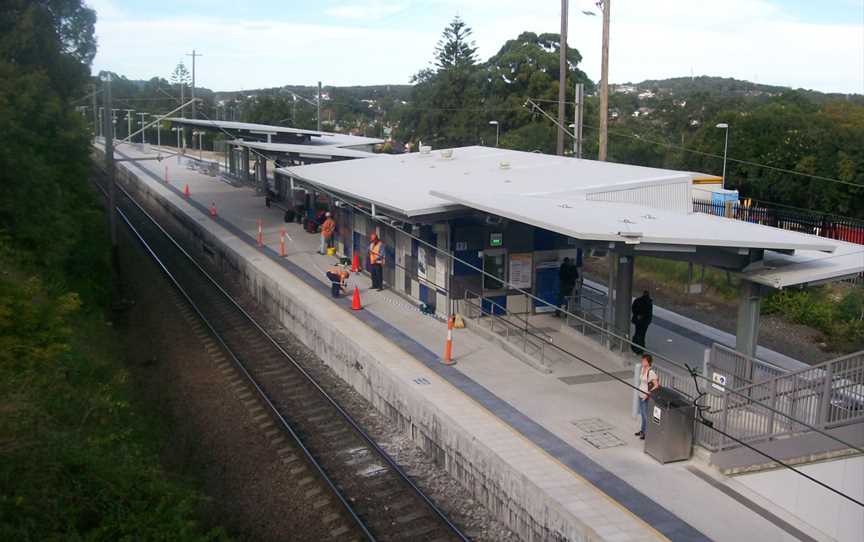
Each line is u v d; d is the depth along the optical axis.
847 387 11.40
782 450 11.53
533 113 62.31
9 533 7.98
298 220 38.28
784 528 10.59
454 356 17.55
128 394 16.58
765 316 23.48
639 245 13.77
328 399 17.27
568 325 19.48
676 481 11.64
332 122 120.12
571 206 17.58
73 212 24.66
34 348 12.86
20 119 22.19
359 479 13.50
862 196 39.22
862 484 11.39
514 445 12.72
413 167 28.38
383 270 24.83
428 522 12.05
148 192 53.75
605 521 10.31
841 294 24.27
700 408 12.45
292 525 11.96
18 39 25.22
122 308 25.02
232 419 16.20
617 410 14.49
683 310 24.39
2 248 17.22
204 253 35.97
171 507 10.38
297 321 22.50
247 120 85.06
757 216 32.72
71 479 9.54
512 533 11.86
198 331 22.78
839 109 54.50
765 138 42.75
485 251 20.16
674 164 48.81
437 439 14.22
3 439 9.08
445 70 73.31
